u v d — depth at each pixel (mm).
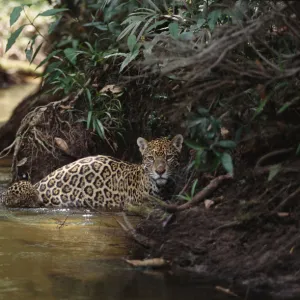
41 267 10062
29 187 14820
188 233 10469
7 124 20812
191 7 12789
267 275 9352
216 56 9070
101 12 18156
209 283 9328
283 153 10734
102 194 14648
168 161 13812
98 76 16109
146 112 15758
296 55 9312
